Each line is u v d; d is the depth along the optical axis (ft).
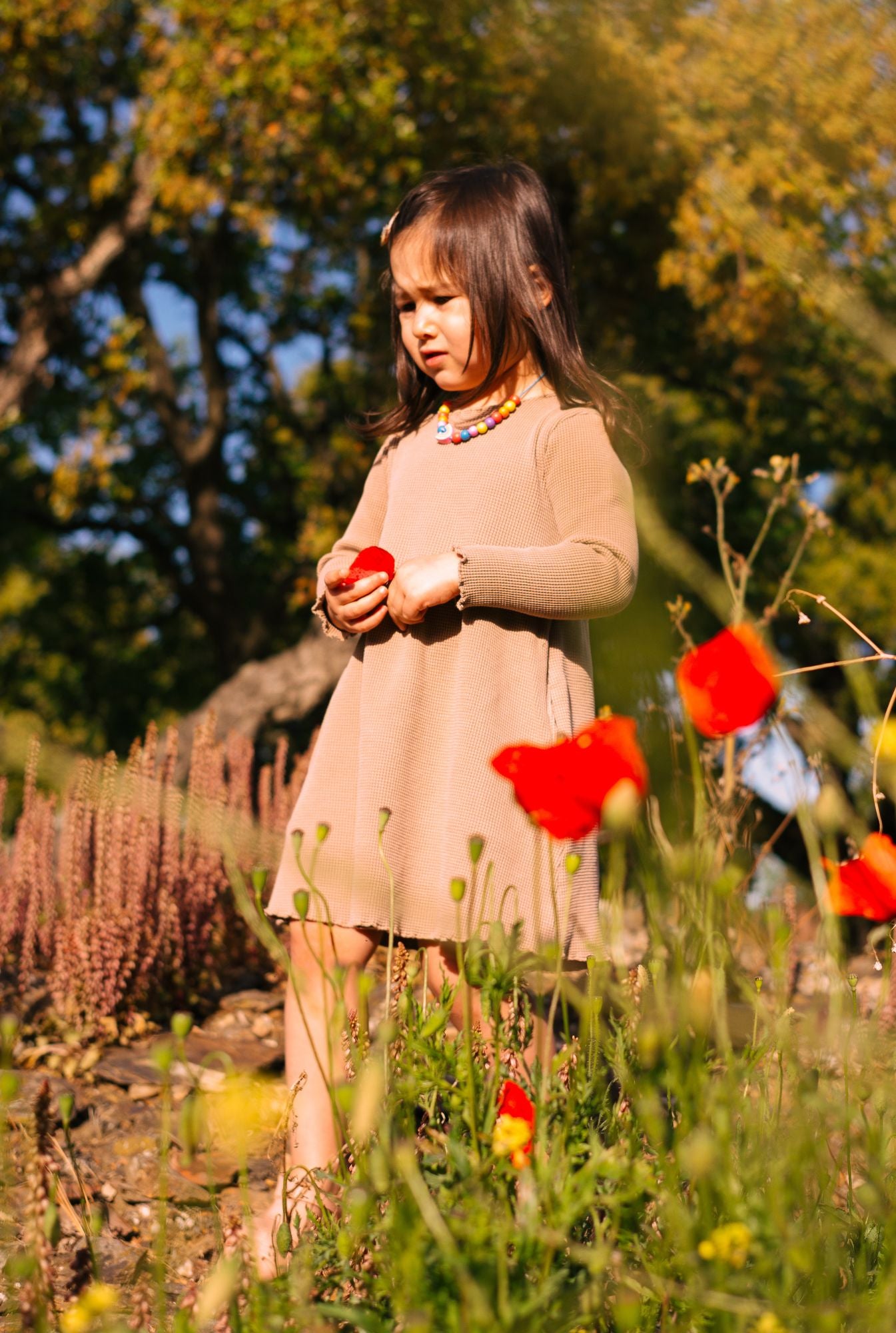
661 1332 3.31
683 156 22.62
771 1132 3.60
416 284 6.12
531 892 5.32
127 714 50.57
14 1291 4.74
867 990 6.97
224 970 10.52
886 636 33.19
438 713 5.69
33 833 9.18
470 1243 3.16
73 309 39.14
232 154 27.89
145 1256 4.88
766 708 3.66
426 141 25.94
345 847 5.67
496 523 5.85
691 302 27.68
